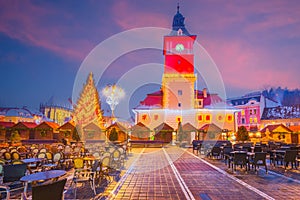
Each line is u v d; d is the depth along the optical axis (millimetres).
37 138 31438
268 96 56594
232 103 60094
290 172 11352
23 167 6832
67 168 12180
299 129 42875
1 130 31141
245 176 10312
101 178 9070
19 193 7250
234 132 36625
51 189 4129
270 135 32500
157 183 8930
